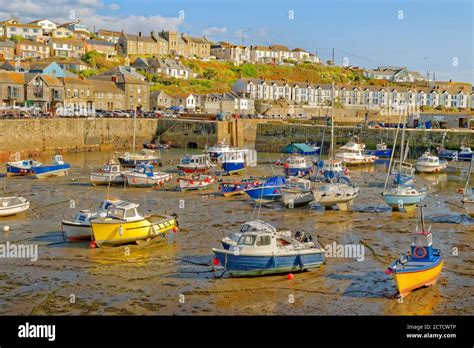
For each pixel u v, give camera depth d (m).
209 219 34.78
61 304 20.30
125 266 24.78
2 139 66.62
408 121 101.81
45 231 31.06
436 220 34.91
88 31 189.25
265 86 141.38
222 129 88.25
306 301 20.75
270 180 41.25
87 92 102.12
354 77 196.38
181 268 24.52
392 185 48.06
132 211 28.16
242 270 23.02
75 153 77.19
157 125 91.12
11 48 143.00
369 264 25.23
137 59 149.50
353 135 77.81
